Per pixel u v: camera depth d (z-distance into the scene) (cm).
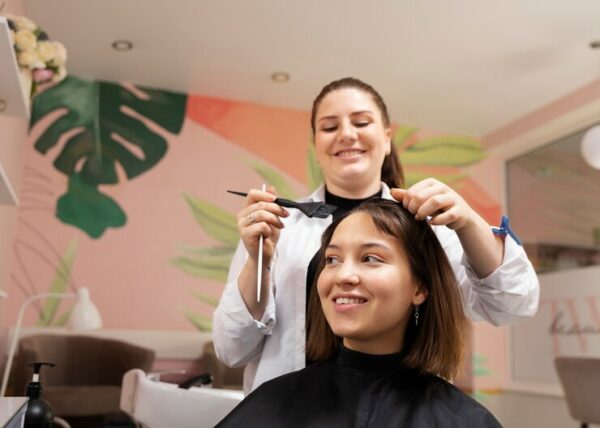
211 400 132
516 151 477
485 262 122
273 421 117
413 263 118
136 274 399
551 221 441
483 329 462
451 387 116
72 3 318
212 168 425
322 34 345
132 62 383
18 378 305
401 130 470
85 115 404
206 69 391
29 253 380
